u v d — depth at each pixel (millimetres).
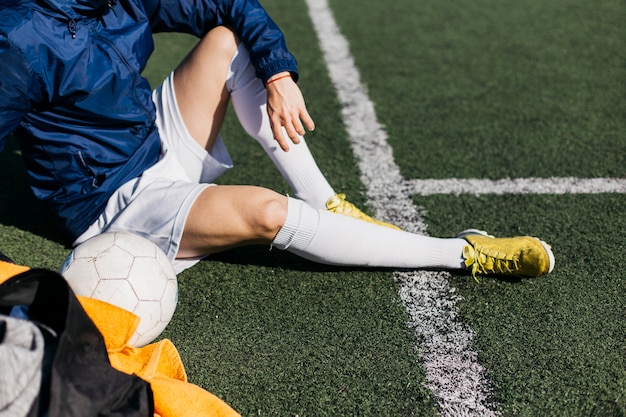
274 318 2223
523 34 4676
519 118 3600
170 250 2203
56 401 1414
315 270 2438
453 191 2975
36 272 1570
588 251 2551
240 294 2322
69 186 2256
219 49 2332
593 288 2355
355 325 2197
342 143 3377
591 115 3635
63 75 2021
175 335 2154
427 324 2205
